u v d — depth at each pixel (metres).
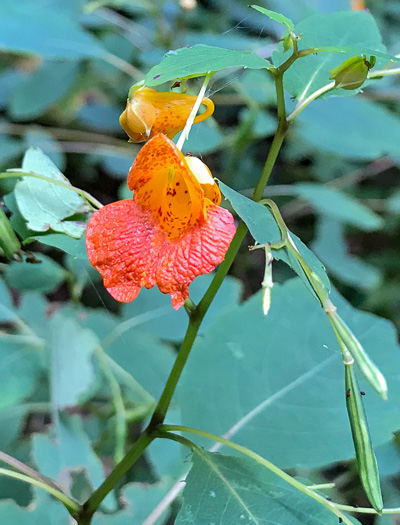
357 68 0.16
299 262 0.15
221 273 0.16
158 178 0.15
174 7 0.35
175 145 0.15
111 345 0.25
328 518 0.16
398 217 0.43
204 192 0.15
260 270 0.42
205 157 0.41
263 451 0.19
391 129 0.33
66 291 0.36
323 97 0.18
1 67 0.42
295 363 0.20
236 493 0.16
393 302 0.39
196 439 0.20
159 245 0.15
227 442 0.16
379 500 0.15
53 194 0.18
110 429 0.26
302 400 0.20
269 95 0.32
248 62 0.15
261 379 0.20
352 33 0.18
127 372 0.25
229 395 0.20
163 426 0.17
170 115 0.16
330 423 0.20
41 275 0.25
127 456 0.17
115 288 0.15
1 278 0.25
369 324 0.20
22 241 0.18
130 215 0.15
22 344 0.23
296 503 0.16
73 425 0.22
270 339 0.20
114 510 0.21
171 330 0.26
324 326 0.20
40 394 0.25
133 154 0.35
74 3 0.34
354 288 0.40
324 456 0.19
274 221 0.15
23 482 0.22
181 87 0.17
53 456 0.22
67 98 0.39
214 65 0.15
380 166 0.42
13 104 0.34
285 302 0.21
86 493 0.21
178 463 0.22
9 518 0.20
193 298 0.26
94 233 0.15
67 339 0.23
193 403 0.20
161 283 0.15
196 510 0.16
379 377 0.14
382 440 0.19
